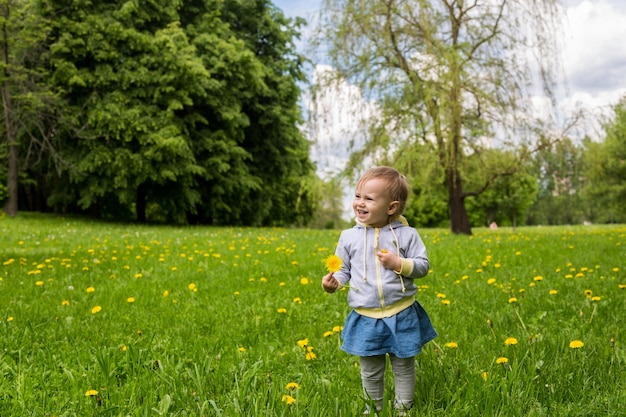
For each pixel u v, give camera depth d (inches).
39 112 790.5
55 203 912.3
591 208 2529.5
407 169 586.6
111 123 766.5
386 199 101.7
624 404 95.0
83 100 805.9
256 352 138.4
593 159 605.6
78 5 791.7
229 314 189.2
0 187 1048.8
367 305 99.7
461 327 161.5
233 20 975.6
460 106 577.9
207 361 123.3
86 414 99.8
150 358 132.1
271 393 102.0
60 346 148.6
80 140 816.3
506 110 592.1
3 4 771.4
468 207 2192.4
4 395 107.7
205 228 778.2
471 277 260.2
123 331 166.1
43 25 769.6
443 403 103.7
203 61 849.5
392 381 112.2
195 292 228.1
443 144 604.7
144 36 794.8
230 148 895.1
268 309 195.0
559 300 195.9
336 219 1861.5
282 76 986.7
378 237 103.4
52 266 295.0
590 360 118.8
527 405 97.7
